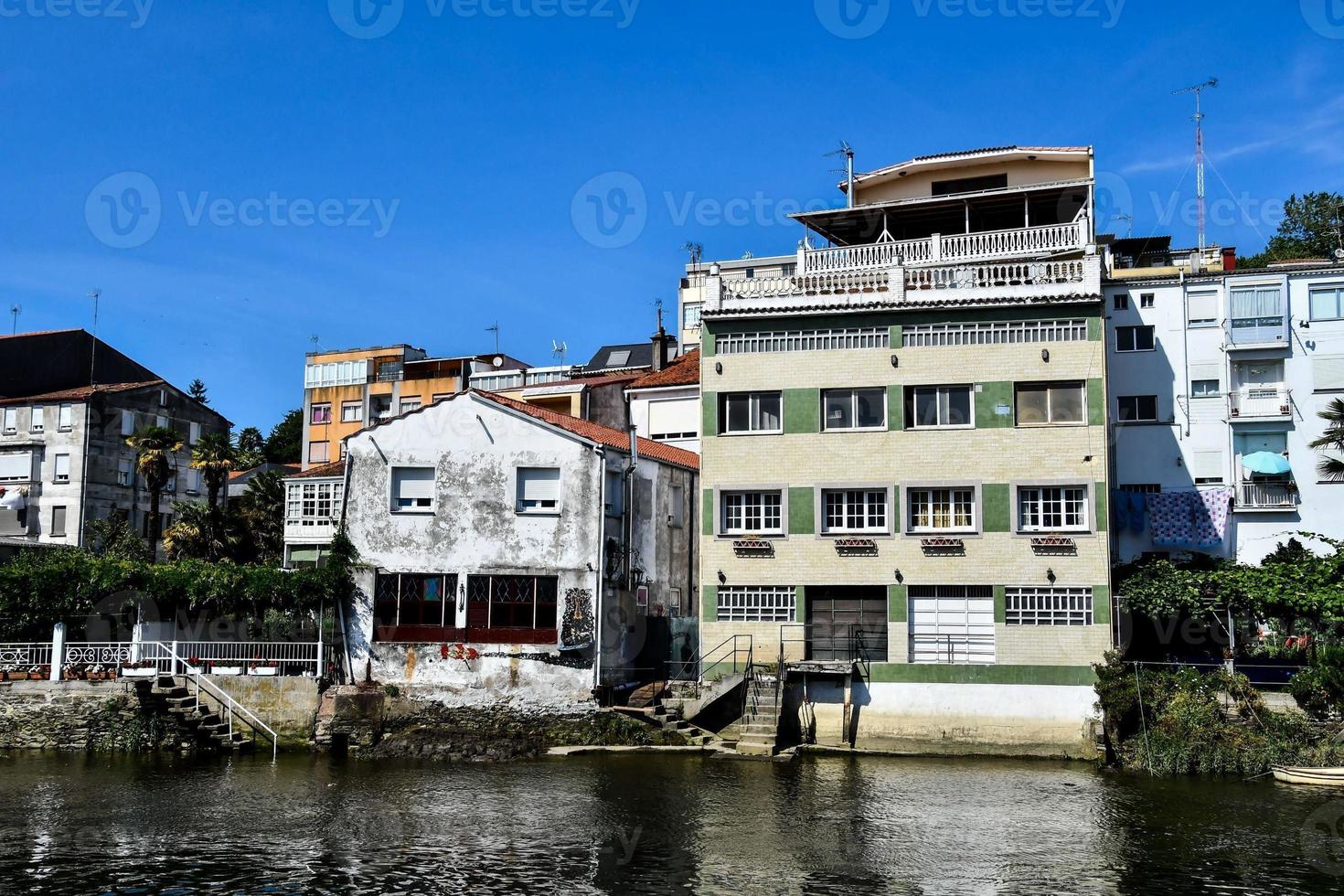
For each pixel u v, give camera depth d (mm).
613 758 36812
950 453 38344
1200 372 42812
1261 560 41312
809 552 39094
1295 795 30734
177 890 22562
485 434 41031
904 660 38031
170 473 61969
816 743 38031
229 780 33344
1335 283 42094
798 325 39875
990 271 39062
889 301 39000
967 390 38594
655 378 57000
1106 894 22328
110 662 40062
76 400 66875
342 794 31312
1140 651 38531
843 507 39250
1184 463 42531
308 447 80500
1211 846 25578
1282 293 42094
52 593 39125
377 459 41531
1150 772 33719
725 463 40062
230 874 23625
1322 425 41656
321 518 47938
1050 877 23438
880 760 36250
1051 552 37344
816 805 29625
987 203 45406
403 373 79188
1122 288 43719
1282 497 41594
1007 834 26688
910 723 37406
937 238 42906
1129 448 43000
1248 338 42219
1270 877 23375
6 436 67938
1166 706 34625
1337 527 41094
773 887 22844
